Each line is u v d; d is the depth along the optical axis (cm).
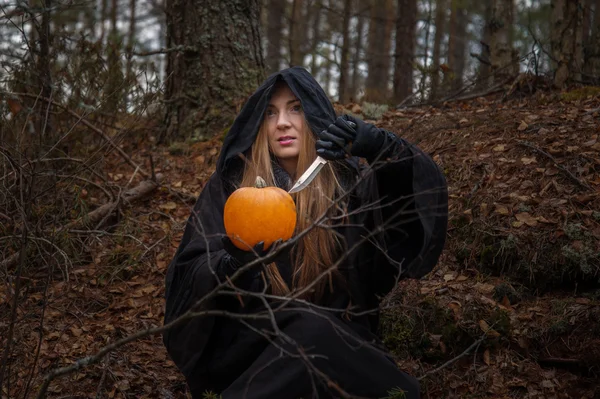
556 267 356
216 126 602
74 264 411
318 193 271
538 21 1209
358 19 1487
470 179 426
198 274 245
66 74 488
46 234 359
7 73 465
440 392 311
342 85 939
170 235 430
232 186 285
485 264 375
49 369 325
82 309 377
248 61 624
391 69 1476
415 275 251
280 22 1412
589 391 300
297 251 263
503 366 317
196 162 545
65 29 506
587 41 812
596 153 411
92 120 531
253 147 285
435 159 454
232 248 234
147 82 499
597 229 362
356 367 236
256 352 250
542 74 638
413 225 263
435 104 617
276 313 244
